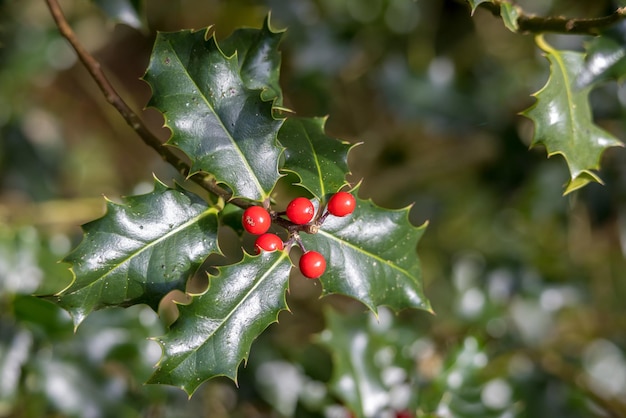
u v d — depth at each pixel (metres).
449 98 0.83
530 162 0.82
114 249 0.49
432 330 0.79
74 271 0.49
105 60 1.04
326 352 0.72
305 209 0.49
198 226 0.50
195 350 0.48
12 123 0.87
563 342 0.90
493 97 0.87
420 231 0.52
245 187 0.49
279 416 0.73
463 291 0.77
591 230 0.93
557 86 0.54
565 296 0.84
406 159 0.95
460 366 0.66
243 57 0.54
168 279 0.49
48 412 0.66
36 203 0.86
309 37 0.81
